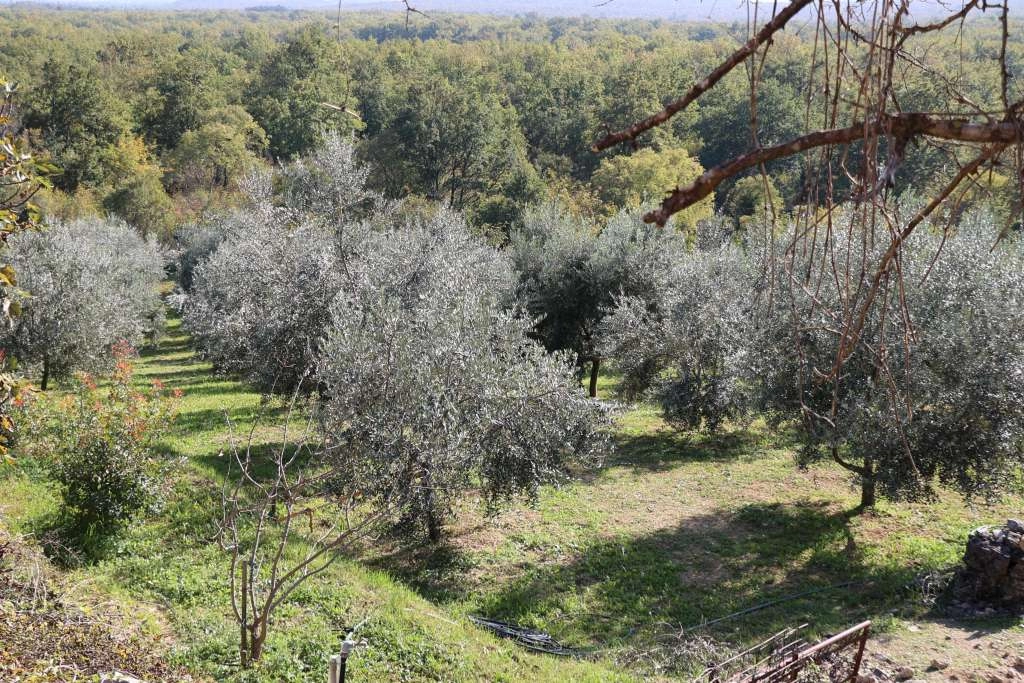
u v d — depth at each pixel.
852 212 1.69
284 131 65.00
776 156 1.62
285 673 8.13
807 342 13.28
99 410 11.72
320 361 12.86
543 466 13.57
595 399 14.98
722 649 10.75
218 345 20.73
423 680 8.76
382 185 56.41
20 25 103.94
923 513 15.66
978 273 13.16
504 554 14.20
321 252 17.39
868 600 12.30
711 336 20.62
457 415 12.15
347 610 9.99
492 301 16.42
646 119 1.72
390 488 11.65
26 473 13.02
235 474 16.20
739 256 21.81
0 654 6.89
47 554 10.33
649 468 19.58
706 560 14.20
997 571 11.20
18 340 21.64
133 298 35.75
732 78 54.19
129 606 9.17
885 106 1.51
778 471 19.16
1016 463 13.17
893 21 1.51
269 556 11.32
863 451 13.62
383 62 71.69
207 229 45.22
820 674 7.78
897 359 12.30
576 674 9.70
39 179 6.89
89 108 64.75
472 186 58.75
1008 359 12.40
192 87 75.38
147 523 12.04
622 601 12.60
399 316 13.15
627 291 24.91
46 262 22.94
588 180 62.16
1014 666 9.38
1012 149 1.59
